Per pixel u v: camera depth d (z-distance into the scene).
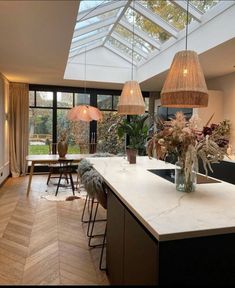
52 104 7.33
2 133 5.84
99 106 7.75
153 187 2.07
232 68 4.87
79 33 4.91
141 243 1.46
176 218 1.38
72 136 7.55
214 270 1.30
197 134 1.81
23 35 3.38
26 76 5.96
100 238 3.12
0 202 4.49
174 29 4.62
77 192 5.23
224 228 1.28
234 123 5.11
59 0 2.51
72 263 2.55
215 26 3.71
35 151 7.24
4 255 2.67
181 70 1.88
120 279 1.90
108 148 7.79
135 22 4.89
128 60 6.70
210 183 2.23
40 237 3.12
